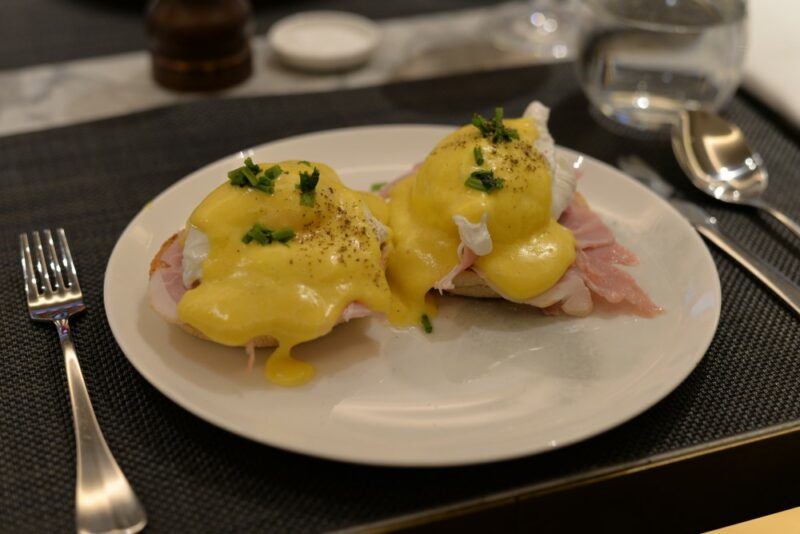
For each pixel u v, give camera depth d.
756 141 0.43
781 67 0.47
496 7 0.60
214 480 0.25
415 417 0.26
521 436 0.24
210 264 0.27
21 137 0.42
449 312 0.31
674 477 0.26
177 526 0.23
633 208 0.35
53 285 0.32
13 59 0.51
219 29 0.47
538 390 0.27
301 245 0.28
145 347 0.28
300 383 0.27
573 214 0.33
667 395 0.26
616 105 0.44
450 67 0.52
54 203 0.37
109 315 0.28
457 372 0.28
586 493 0.25
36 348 0.29
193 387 0.27
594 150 0.42
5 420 0.27
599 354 0.29
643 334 0.29
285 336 0.27
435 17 0.58
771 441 0.26
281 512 0.24
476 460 0.23
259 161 0.37
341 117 0.44
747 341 0.30
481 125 0.32
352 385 0.27
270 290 0.27
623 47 0.42
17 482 0.24
